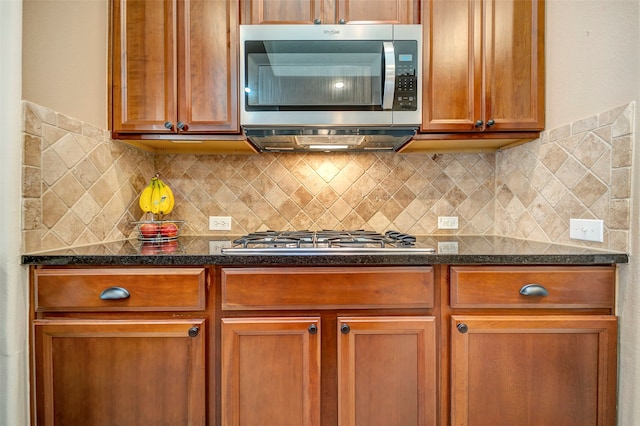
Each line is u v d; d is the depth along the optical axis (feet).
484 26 4.42
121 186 4.86
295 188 5.63
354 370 3.52
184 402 3.50
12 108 3.20
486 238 5.19
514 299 3.51
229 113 4.42
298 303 3.51
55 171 3.74
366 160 5.60
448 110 4.44
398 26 4.29
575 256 3.45
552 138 4.35
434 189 5.59
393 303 3.54
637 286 3.30
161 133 4.50
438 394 3.59
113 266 3.48
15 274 3.26
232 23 4.38
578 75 3.93
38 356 3.42
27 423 3.40
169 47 4.39
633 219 3.34
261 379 3.51
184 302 3.48
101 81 4.42
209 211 5.60
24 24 3.57
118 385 3.48
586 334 3.51
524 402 3.53
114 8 4.42
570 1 4.02
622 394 3.44
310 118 4.30
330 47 4.27
